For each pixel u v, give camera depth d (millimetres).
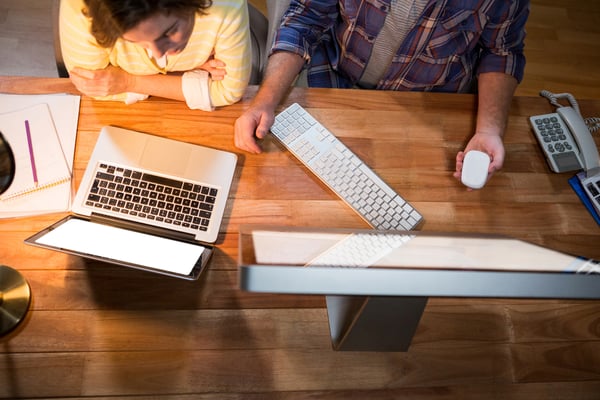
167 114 1201
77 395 947
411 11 1241
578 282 699
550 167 1246
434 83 1445
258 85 1396
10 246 1049
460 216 1179
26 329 987
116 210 1079
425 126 1273
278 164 1181
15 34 2035
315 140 1194
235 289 1059
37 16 2078
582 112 1345
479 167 1166
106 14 816
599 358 1077
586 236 1190
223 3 1066
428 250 833
